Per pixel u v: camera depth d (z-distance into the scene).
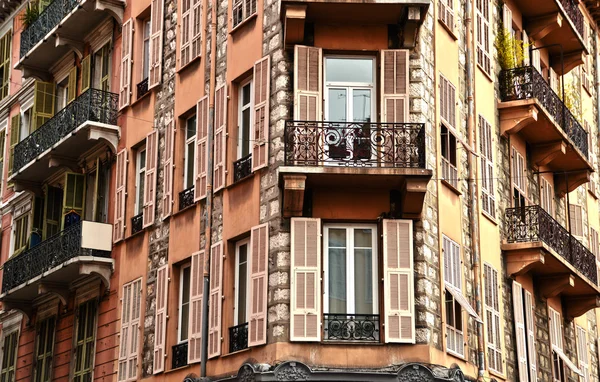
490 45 30.97
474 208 27.88
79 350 31.94
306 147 24.52
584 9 40.69
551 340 31.77
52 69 37.03
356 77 25.77
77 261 30.64
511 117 30.84
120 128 32.09
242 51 27.22
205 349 26.05
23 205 38.06
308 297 24.03
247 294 25.42
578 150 33.53
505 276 29.50
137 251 30.06
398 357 23.72
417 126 24.77
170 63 30.27
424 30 26.42
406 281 24.14
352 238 24.80
